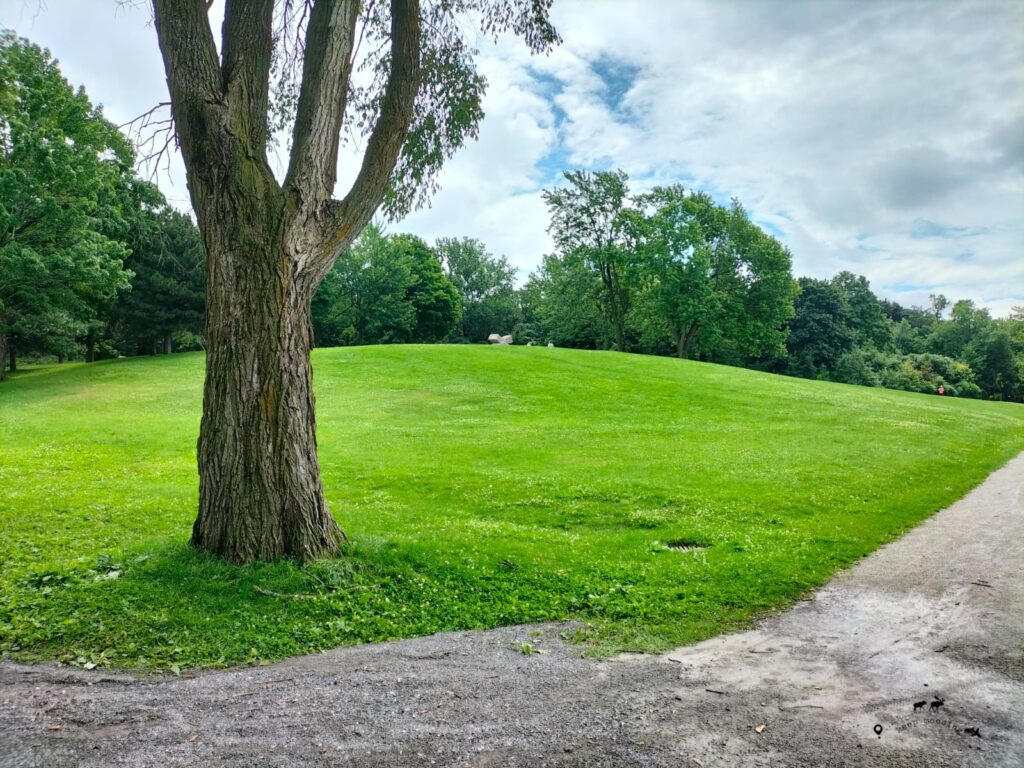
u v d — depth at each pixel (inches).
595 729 195.3
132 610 281.3
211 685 224.8
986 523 503.8
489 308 4399.6
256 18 337.7
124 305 2143.2
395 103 369.1
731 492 610.5
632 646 267.9
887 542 451.2
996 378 3663.9
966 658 253.0
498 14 464.8
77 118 1445.6
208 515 347.9
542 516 536.1
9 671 231.0
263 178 337.4
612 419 1198.9
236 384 338.3
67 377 1595.7
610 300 2920.8
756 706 212.4
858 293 3804.1
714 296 2437.3
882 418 1258.6
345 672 239.1
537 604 319.3
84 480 658.8
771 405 1379.2
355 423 1104.2
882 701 216.2
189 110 324.2
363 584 327.6
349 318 3009.4
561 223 2785.4
